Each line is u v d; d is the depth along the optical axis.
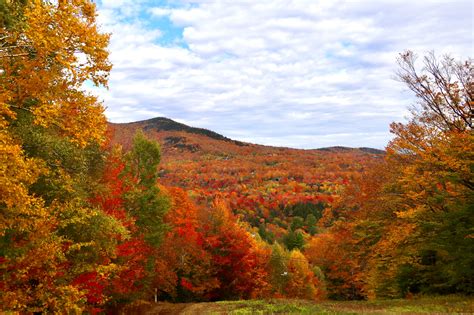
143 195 25.88
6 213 8.78
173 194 36.22
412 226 17.06
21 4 8.71
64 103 8.28
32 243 9.56
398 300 20.95
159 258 31.56
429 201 17.08
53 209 10.95
